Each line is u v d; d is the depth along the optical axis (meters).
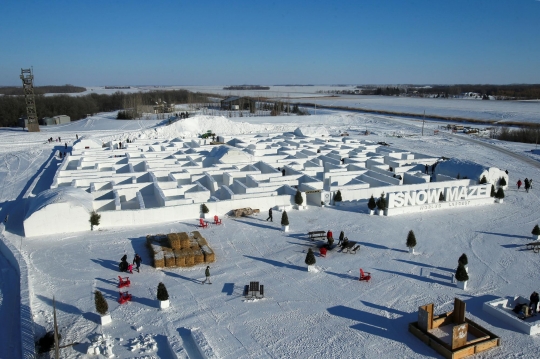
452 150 70.50
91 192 37.38
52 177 49.84
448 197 38.56
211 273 25.20
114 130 92.50
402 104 187.12
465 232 32.03
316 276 24.91
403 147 74.00
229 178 42.94
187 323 19.97
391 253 28.22
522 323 19.41
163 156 58.31
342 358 17.56
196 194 36.59
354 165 49.66
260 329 19.56
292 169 47.94
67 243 29.08
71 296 22.25
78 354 17.69
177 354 17.38
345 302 22.02
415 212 36.72
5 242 28.86
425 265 26.44
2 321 19.89
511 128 97.00
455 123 110.75
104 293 22.66
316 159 53.69
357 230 32.34
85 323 19.91
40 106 115.00
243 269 25.78
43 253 27.42
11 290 22.81
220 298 22.33
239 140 71.69
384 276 24.94
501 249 28.91
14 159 61.34
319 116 120.62
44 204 30.69
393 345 18.45
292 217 35.16
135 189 39.66
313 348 18.20
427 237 31.00
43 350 17.77
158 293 21.14
